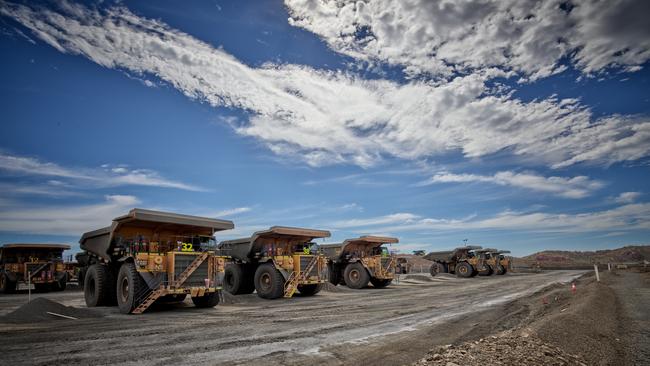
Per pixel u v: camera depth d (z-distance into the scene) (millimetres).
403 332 8641
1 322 9703
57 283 24016
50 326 9359
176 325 9500
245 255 19125
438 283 27531
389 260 24703
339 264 25719
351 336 8125
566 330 8031
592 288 17391
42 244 23922
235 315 11484
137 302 11812
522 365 5426
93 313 11750
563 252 92562
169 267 12383
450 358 5781
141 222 13305
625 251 86938
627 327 9594
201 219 13734
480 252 38500
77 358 6152
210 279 13336
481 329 9094
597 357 6730
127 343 7301
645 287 19375
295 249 19281
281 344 7289
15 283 22531
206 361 6020
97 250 14250
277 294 17203
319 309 12992
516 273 42656
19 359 6086
